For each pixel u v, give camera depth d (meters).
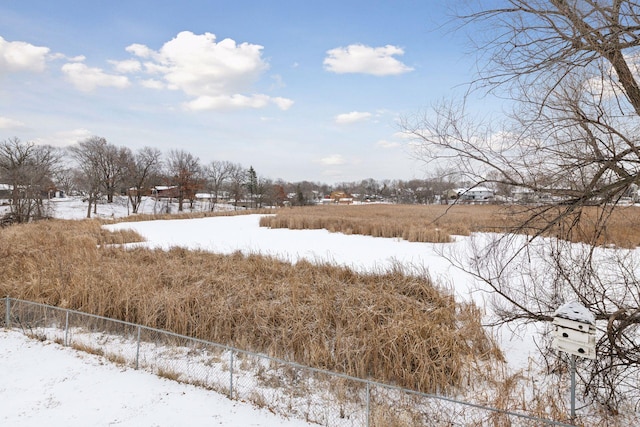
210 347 7.27
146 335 7.76
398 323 6.74
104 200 66.06
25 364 6.41
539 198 4.23
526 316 5.25
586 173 4.00
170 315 7.83
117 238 19.39
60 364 6.46
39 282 9.69
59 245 15.42
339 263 13.15
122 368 6.39
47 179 40.41
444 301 8.23
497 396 5.19
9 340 7.46
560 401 5.10
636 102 3.59
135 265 11.41
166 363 6.64
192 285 9.34
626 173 3.62
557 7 3.38
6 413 4.90
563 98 3.74
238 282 9.77
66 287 9.31
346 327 7.14
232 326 7.74
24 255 12.62
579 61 3.49
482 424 4.87
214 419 4.95
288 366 6.46
